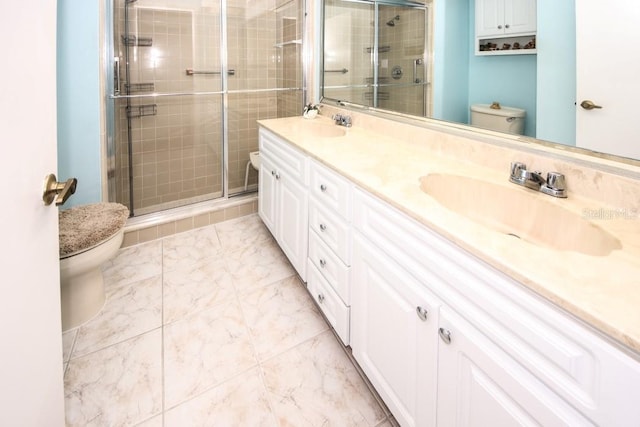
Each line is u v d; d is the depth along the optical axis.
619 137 0.93
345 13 2.21
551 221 0.99
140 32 2.66
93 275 1.72
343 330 1.42
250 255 2.37
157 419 1.23
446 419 0.89
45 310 0.81
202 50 2.97
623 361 0.52
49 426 0.85
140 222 2.52
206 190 3.24
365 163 1.42
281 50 3.28
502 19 1.19
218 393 1.33
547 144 1.11
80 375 1.39
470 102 1.37
